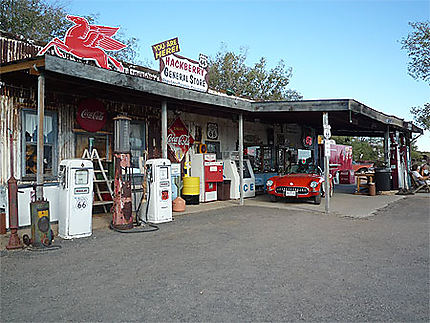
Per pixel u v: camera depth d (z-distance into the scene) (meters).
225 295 4.29
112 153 10.65
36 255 6.00
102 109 10.34
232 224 8.77
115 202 8.14
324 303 4.06
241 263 5.57
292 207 11.85
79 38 9.48
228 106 11.01
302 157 20.41
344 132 21.59
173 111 12.65
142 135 11.61
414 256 6.00
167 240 7.09
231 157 14.73
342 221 9.35
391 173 17.81
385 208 11.88
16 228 6.47
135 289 4.48
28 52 8.71
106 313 3.80
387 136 17.33
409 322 3.61
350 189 19.47
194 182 12.38
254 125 16.78
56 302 4.09
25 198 8.40
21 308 3.92
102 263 5.56
